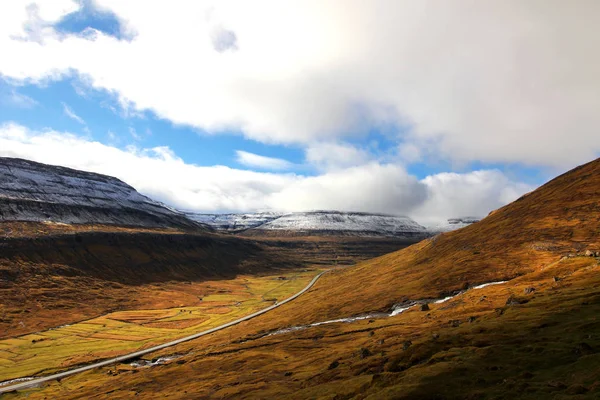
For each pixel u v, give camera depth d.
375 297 171.00
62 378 145.25
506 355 52.16
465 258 184.00
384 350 79.25
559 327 58.75
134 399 99.75
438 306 128.12
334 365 80.75
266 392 75.62
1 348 187.50
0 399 126.62
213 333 195.75
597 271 95.00
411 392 46.69
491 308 97.50
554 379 42.03
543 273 120.81
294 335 137.50
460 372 49.53
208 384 97.56
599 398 34.69
